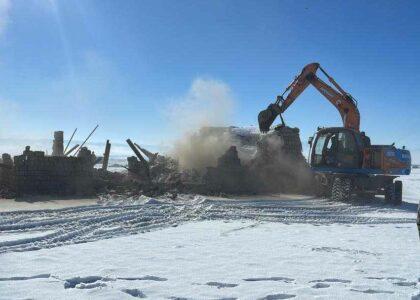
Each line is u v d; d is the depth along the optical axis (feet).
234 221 41.32
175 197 54.85
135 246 28.48
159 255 25.91
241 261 24.90
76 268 22.26
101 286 19.40
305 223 41.75
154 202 49.52
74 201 48.57
